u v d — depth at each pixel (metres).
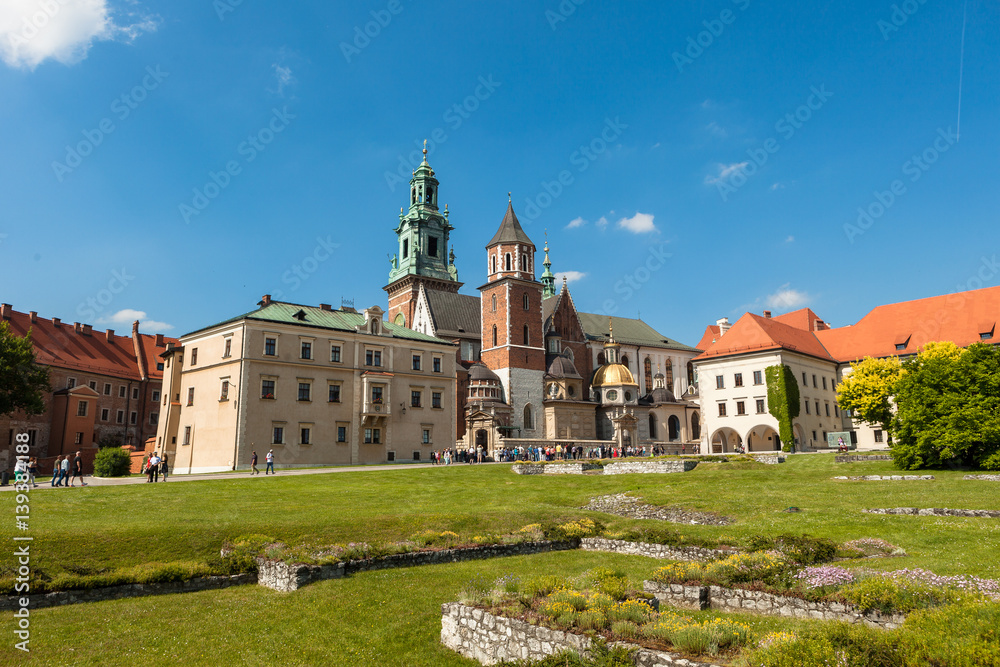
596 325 127.31
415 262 124.44
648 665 12.57
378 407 74.69
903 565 19.83
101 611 19.41
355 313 82.12
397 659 15.99
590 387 113.62
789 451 84.50
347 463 72.25
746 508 31.89
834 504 31.55
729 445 101.75
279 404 68.94
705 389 94.19
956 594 15.12
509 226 112.75
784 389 86.06
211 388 71.19
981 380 46.22
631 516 33.72
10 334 70.81
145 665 15.75
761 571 18.66
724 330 139.62
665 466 51.22
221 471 64.44
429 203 130.00
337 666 15.75
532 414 102.81
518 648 14.66
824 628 13.00
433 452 75.75
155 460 47.06
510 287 104.62
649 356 126.50
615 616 14.74
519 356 103.19
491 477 51.75
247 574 23.02
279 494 39.66
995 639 11.32
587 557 25.66
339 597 20.50
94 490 39.28
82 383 94.31
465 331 111.06
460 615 16.34
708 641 12.88
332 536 27.28
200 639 17.25
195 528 27.02
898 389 50.88
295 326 71.44
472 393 98.38
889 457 55.12
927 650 11.38
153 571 21.75
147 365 106.88
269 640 17.25
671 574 19.23
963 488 34.66
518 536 27.36
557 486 45.19
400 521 29.67
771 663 11.72
